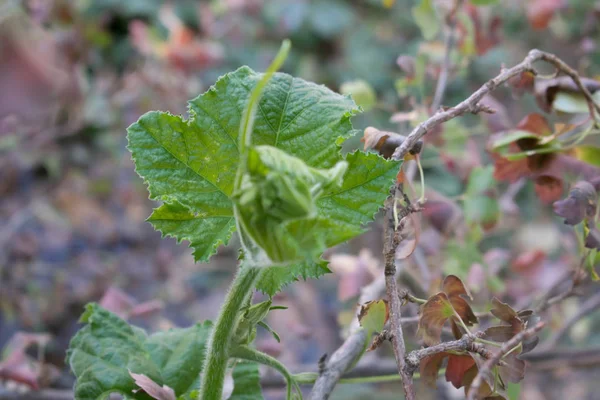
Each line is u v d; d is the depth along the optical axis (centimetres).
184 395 65
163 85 161
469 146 86
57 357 150
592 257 70
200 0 247
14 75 59
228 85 58
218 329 58
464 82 175
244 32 225
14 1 82
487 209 82
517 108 169
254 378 66
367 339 66
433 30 85
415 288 84
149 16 236
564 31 148
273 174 51
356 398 149
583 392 166
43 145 163
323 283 172
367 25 259
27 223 179
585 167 71
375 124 138
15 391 85
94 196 188
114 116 168
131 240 184
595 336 145
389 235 62
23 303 150
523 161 72
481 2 80
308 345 145
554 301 74
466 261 83
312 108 59
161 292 176
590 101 69
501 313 61
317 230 52
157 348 67
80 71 146
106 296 85
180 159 58
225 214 58
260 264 54
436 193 83
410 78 82
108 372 65
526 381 163
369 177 57
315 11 254
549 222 173
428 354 60
